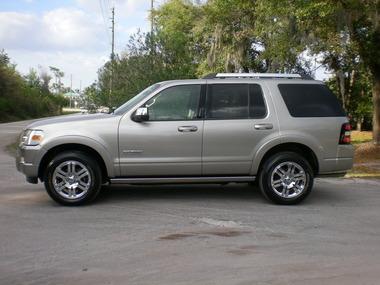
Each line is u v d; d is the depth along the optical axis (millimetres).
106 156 8242
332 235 6809
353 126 31312
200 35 25422
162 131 8328
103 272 5309
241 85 8664
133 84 20047
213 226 7188
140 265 5527
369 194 9859
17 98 59438
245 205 8586
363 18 15336
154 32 22344
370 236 6781
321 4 13562
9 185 10430
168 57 21078
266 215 7883
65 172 8281
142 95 8656
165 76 19734
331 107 8789
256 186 10164
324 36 16438
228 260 5711
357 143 20188
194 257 5809
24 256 5805
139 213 7914
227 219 7598
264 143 8508
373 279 5168
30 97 66062
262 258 5797
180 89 8531
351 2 13727
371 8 14242
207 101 8531
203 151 8430
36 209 8141
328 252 6055
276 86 8734
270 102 8625
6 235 6645
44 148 8133
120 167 8297
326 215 7961
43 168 8383
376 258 5852
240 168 8531
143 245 6250
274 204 8664
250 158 8523
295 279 5141
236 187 10211
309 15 14555
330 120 8703
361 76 22297
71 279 5105
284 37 17328
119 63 21156
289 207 8492
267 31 18312
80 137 8164
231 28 22328
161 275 5227
